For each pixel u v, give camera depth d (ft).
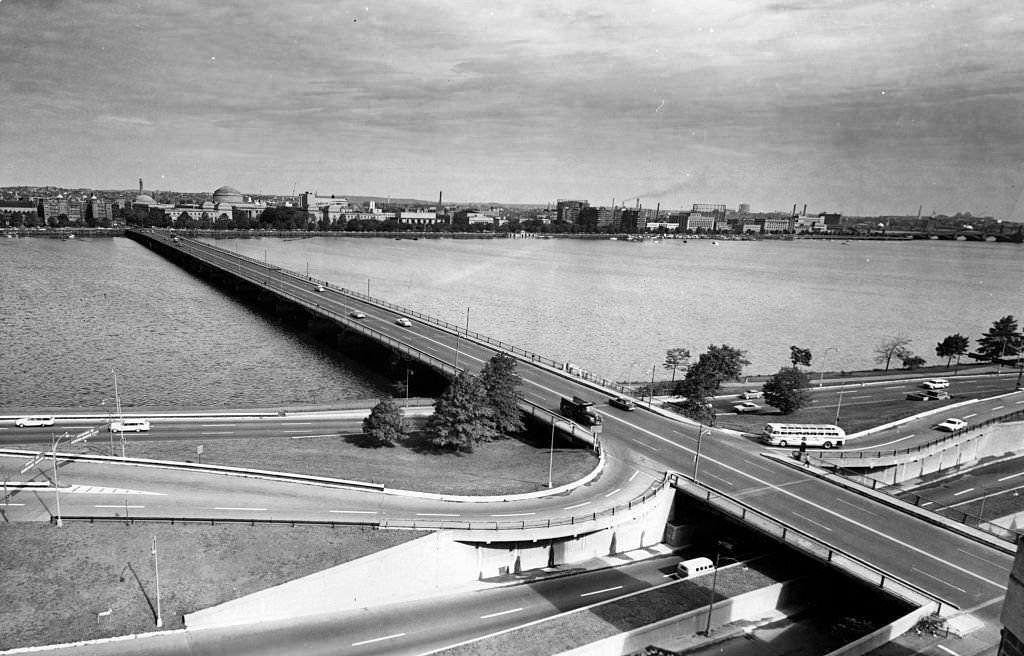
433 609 171.53
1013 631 91.56
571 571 194.70
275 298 593.01
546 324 570.87
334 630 158.71
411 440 269.03
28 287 650.02
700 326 586.86
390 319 489.67
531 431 285.64
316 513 193.36
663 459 243.19
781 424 274.57
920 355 506.07
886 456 257.34
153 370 392.68
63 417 272.10
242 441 255.50
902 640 141.49
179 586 160.86
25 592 155.22
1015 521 229.04
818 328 593.83
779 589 180.96
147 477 211.20
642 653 156.76
